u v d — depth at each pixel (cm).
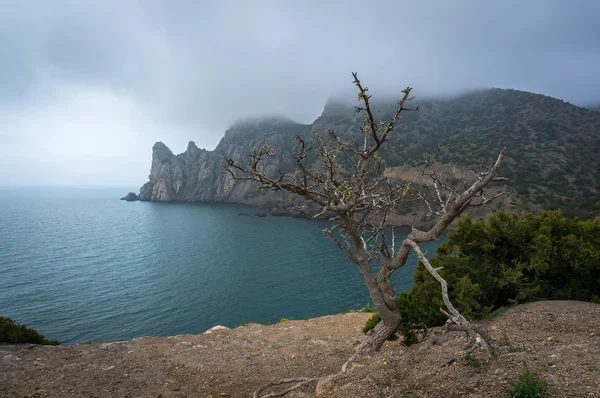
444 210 618
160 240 7869
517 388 394
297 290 4044
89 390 654
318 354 891
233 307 3622
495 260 998
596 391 376
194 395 655
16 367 768
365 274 707
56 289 4234
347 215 636
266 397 616
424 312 820
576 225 997
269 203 13175
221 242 7319
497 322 728
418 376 508
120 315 3428
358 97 538
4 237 8594
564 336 598
